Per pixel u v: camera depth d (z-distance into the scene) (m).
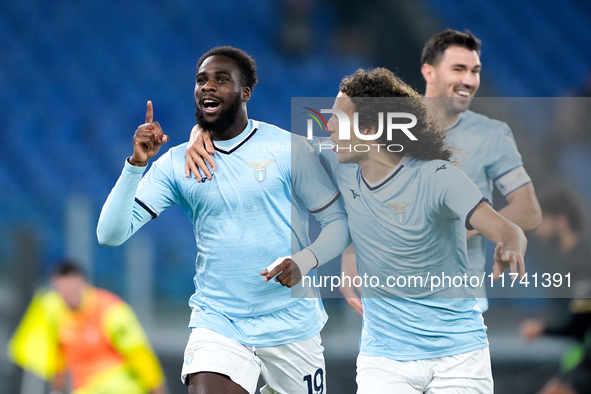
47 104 30.59
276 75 32.44
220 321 8.98
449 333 8.59
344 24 34.41
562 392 13.24
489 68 34.12
